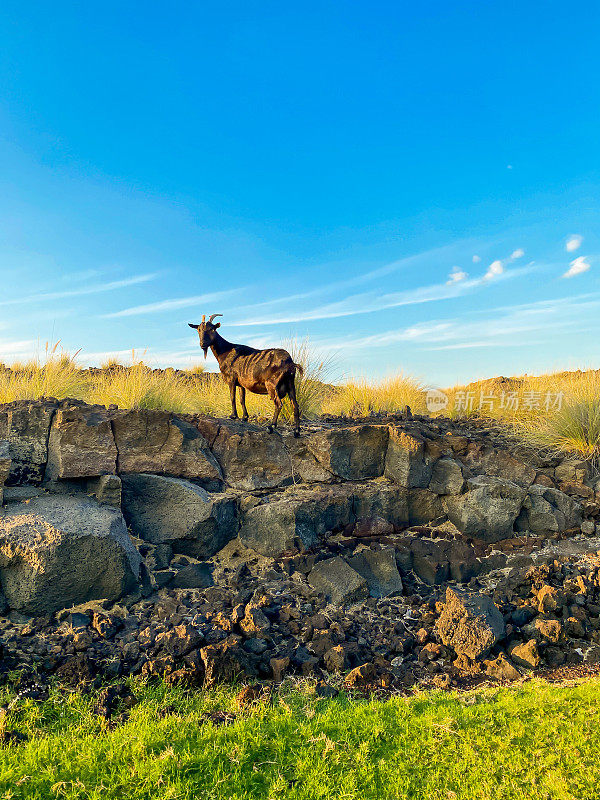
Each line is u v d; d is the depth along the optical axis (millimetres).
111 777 3607
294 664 5285
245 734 4098
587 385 10586
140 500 7191
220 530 7238
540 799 3451
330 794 3492
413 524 8352
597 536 8336
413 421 10344
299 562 7090
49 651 5047
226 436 8195
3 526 5766
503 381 16359
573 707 4578
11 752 3875
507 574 7426
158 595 6246
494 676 5410
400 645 5766
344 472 8430
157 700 4602
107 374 13531
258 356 8820
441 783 3639
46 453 7016
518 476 8844
